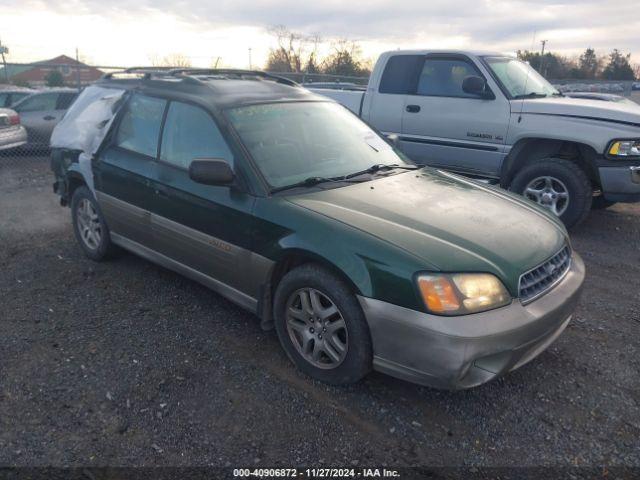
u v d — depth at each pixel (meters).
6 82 16.59
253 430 2.79
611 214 7.30
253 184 3.44
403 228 3.04
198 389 3.13
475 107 6.60
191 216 3.77
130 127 4.47
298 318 3.27
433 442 2.75
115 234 4.72
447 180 4.05
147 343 3.63
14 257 5.25
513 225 3.28
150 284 4.59
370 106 7.53
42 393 3.05
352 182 3.69
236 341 3.69
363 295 2.85
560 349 3.67
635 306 4.38
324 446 2.70
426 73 7.05
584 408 3.05
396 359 2.82
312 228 3.10
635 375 3.38
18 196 7.93
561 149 6.37
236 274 3.56
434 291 2.69
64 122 5.30
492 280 2.78
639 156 5.71
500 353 2.74
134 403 2.99
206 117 3.84
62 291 4.45
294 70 34.75
